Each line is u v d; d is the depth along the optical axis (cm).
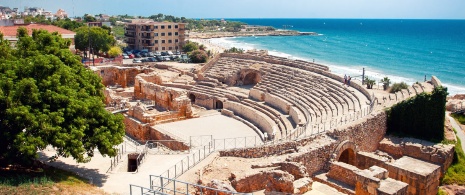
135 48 15762
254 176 3347
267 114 6294
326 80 6781
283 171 3291
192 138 5488
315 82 6875
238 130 5978
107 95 7244
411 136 4897
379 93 6347
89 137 3556
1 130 3159
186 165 3728
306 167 3869
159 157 4156
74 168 3806
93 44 12356
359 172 3478
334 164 3853
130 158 4278
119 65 10156
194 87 8244
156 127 6062
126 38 16725
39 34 4112
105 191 3158
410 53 17438
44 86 3366
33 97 3209
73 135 3291
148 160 4047
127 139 6050
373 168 3566
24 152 3020
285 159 3728
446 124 5094
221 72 8606
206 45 19638
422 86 6238
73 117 3434
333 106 5647
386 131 5044
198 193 3075
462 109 5956
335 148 4175
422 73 12044
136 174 3584
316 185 3584
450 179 4288
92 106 3612
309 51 18725
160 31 15362
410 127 4928
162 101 7275
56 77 3447
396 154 4678
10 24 11888
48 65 3459
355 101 5644
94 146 3569
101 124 3694
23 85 3188
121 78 8969
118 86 8925
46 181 3012
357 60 15238
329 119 5012
